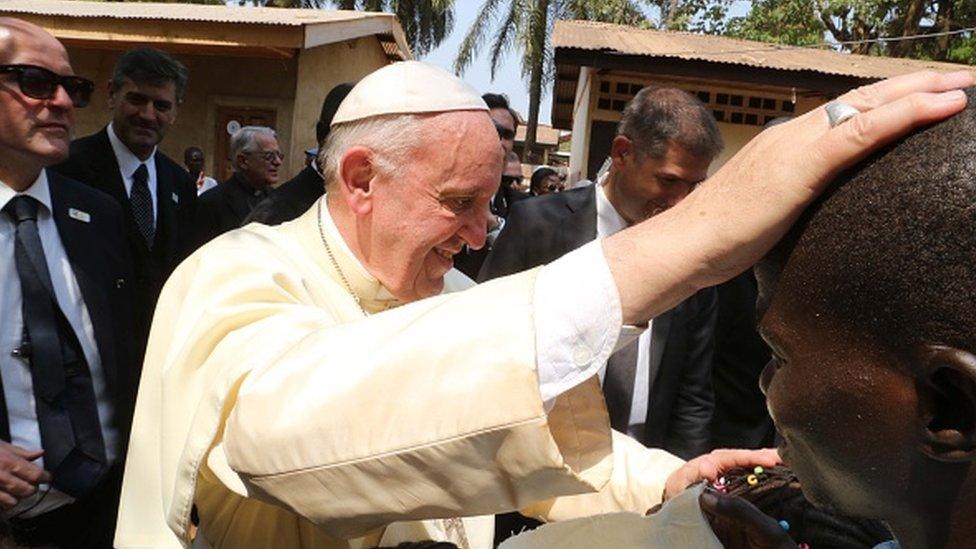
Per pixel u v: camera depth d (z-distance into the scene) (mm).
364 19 12891
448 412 1086
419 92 1862
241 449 1197
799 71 11141
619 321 1048
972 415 801
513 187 7828
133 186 4348
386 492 1135
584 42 11570
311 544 1606
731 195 961
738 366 3613
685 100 3076
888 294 817
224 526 1604
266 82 12227
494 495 1119
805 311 884
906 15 17578
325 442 1138
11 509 2789
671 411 3248
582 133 13438
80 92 3121
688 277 1014
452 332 1110
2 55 2947
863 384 850
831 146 853
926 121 821
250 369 1316
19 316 2965
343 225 1956
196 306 1602
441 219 1881
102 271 3215
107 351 3131
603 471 1235
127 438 3219
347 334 1201
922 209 796
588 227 3199
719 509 1219
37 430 2959
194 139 12391
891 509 886
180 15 11438
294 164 12375
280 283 1666
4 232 2996
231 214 5199
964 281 782
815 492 956
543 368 1072
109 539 3180
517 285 1121
